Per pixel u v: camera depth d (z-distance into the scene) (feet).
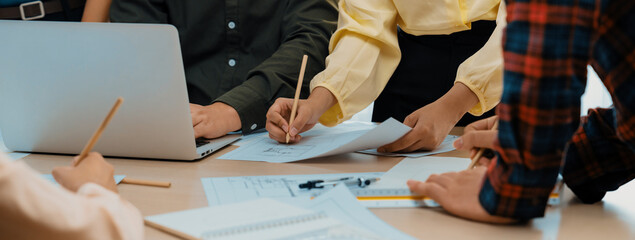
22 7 5.45
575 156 2.80
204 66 5.48
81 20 6.02
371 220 2.40
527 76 2.14
